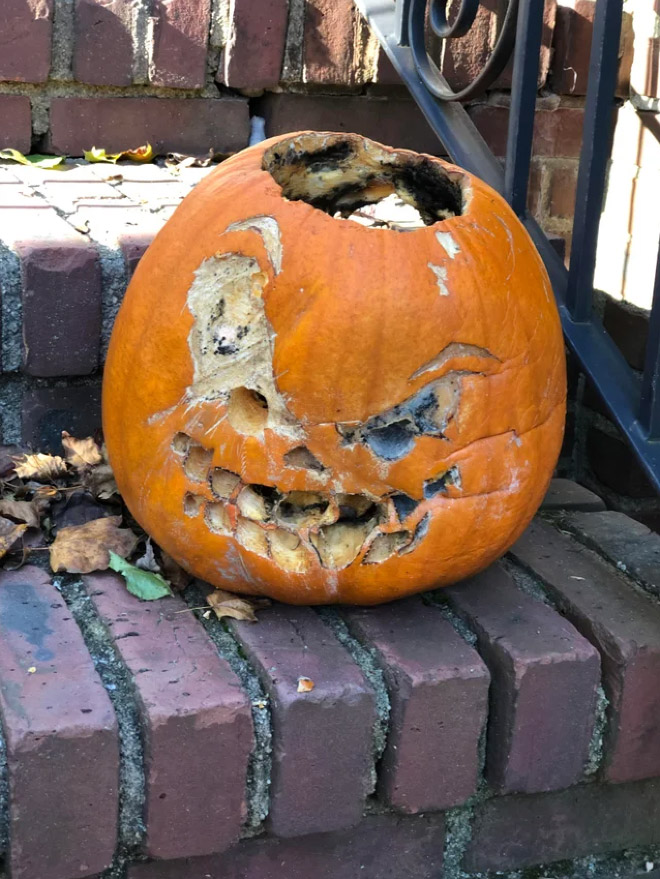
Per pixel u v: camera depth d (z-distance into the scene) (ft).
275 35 3.69
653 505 3.73
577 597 2.55
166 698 2.12
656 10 3.53
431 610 2.49
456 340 2.18
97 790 2.08
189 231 2.28
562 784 2.43
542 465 2.38
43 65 3.55
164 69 3.67
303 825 2.24
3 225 2.93
